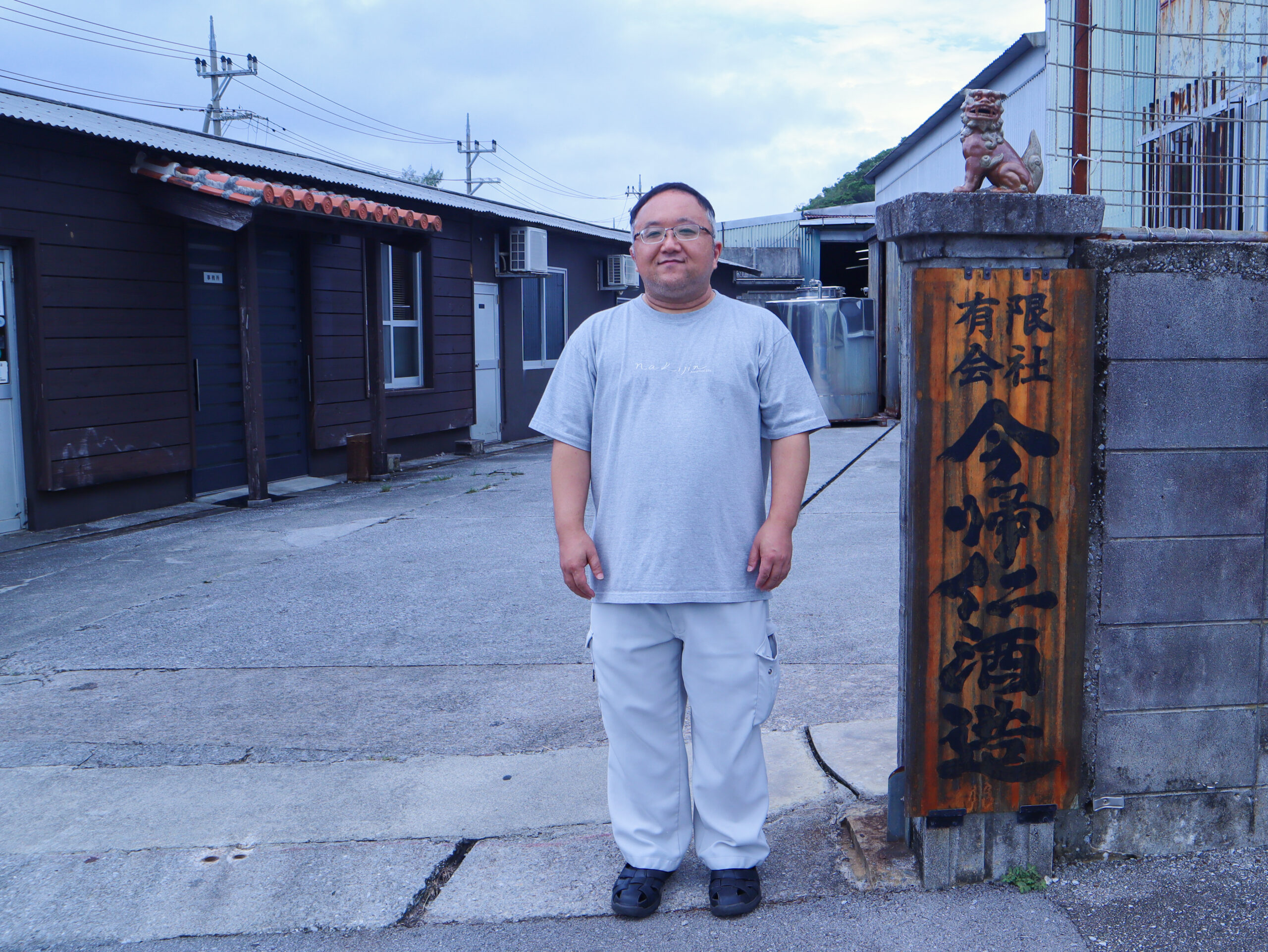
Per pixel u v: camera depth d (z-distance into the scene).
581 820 2.75
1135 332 2.29
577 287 14.22
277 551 6.23
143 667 4.09
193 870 2.53
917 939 2.16
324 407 9.52
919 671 2.28
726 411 2.20
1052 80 2.83
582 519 2.29
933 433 2.23
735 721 2.27
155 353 7.64
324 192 8.85
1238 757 2.46
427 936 2.25
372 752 3.24
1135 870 2.42
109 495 7.41
